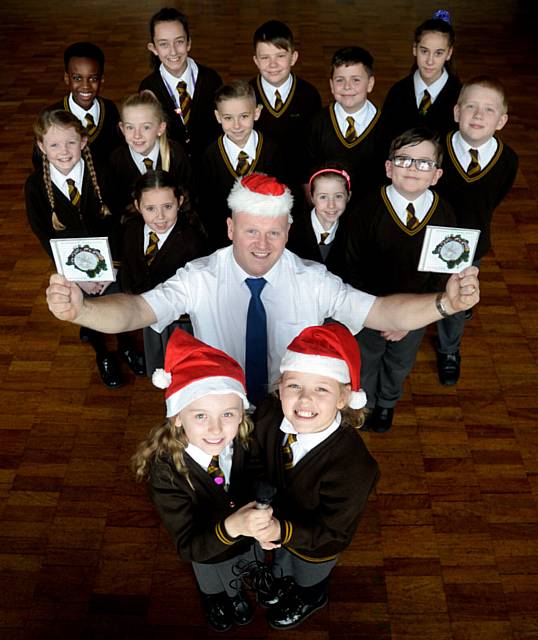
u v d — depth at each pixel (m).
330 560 2.18
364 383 3.07
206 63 6.91
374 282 2.90
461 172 3.09
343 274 3.04
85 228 3.18
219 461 1.87
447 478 3.00
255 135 3.47
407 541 2.76
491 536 2.78
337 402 1.78
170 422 1.79
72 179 3.06
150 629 2.49
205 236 3.03
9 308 3.89
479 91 2.90
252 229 1.98
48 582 2.62
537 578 2.63
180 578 2.64
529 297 3.99
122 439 3.18
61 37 7.65
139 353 3.52
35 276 4.12
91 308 1.88
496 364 3.57
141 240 2.88
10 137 5.54
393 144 2.63
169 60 3.82
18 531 2.79
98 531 2.79
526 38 7.62
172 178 2.81
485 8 8.52
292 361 1.75
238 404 1.74
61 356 3.61
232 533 1.73
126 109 3.19
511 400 3.38
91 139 3.78
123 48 7.31
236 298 2.15
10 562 2.68
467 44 7.43
